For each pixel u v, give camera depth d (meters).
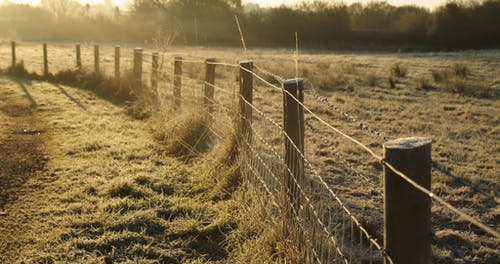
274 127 7.88
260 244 4.18
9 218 5.00
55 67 20.34
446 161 7.68
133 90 11.70
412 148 1.95
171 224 4.86
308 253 3.55
